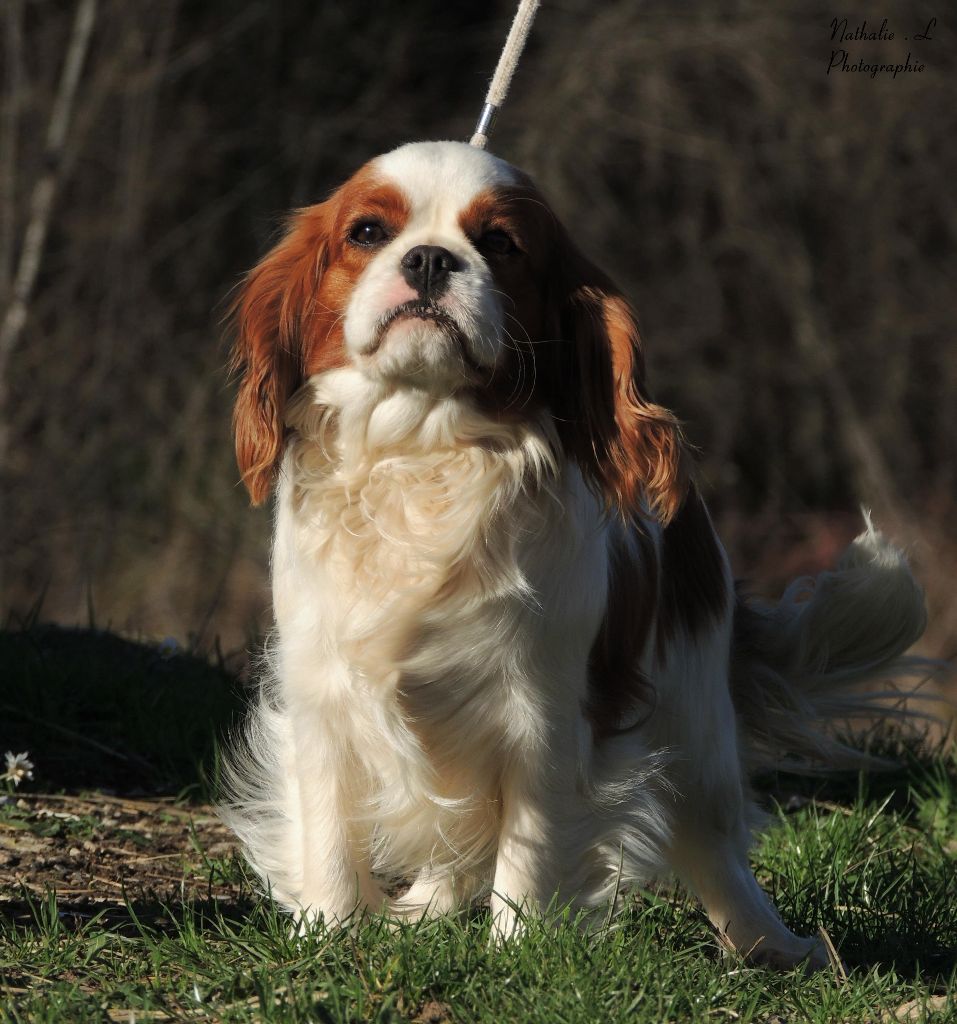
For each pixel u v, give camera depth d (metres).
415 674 5.32
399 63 22.75
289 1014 4.38
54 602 19.11
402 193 5.41
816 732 6.75
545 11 22.70
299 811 5.67
